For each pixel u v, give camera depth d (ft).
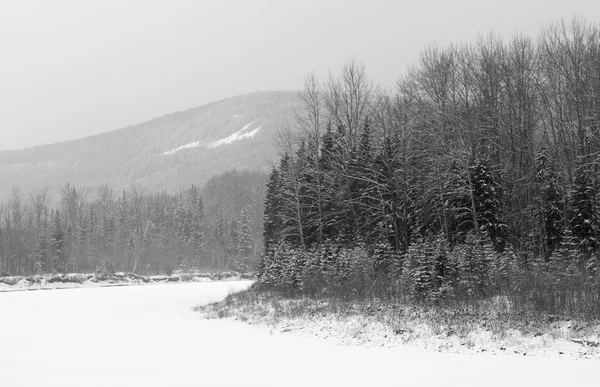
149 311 114.62
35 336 77.92
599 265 79.10
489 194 105.09
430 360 50.80
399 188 120.47
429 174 120.26
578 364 44.96
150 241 369.09
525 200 121.70
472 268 77.87
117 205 474.08
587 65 124.26
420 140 129.80
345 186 135.85
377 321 70.85
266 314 90.74
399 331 64.18
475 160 110.52
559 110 129.18
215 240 372.99
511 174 124.67
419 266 81.30
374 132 140.67
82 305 132.87
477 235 98.22
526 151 122.62
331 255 117.39
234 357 57.26
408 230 119.96
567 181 119.03
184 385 44.65
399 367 48.34
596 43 129.29
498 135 130.72
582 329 53.98
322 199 139.33
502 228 104.32
